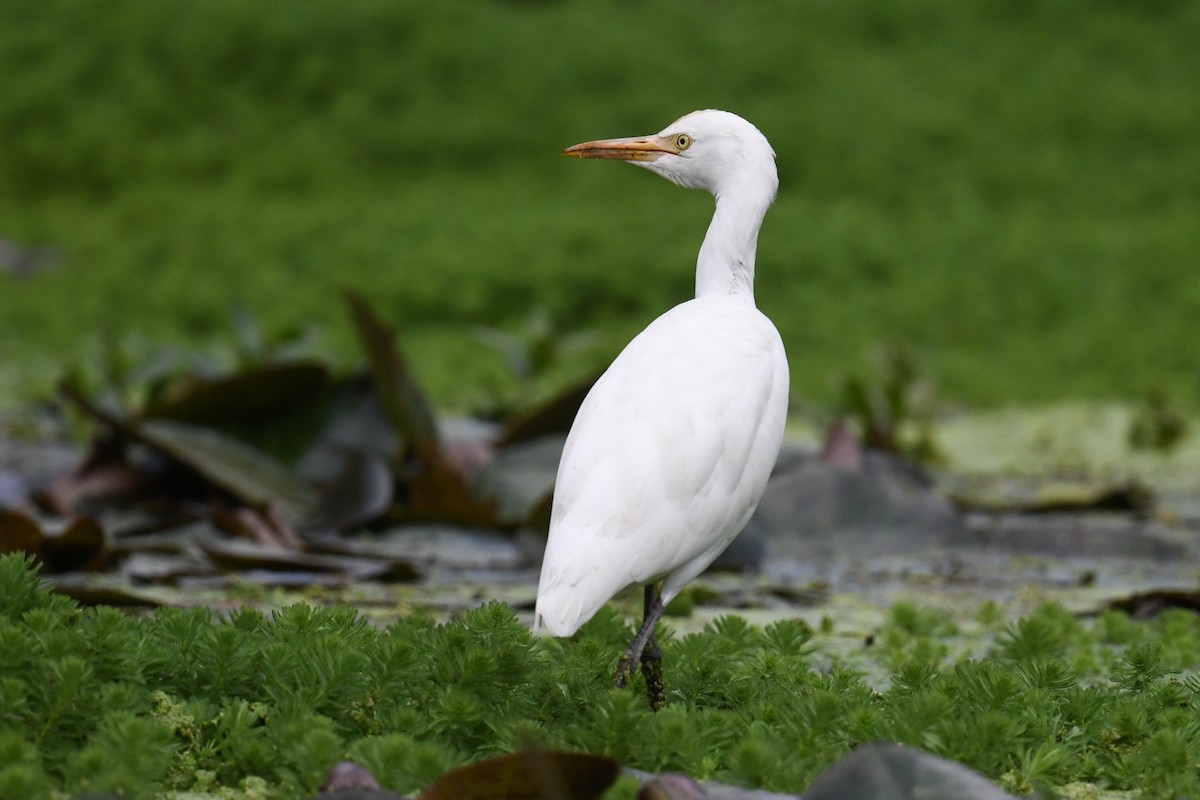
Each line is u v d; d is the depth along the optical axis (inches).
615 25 1568.7
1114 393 935.0
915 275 1151.6
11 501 477.4
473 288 1093.8
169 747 179.9
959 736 192.2
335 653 202.2
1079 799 187.0
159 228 1226.0
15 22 1498.5
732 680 224.5
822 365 975.0
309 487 454.6
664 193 1343.5
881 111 1424.7
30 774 161.2
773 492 441.7
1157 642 263.1
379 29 1504.7
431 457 445.4
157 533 420.8
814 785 165.0
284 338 592.1
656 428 207.9
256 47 1473.9
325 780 171.5
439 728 192.9
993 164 1371.8
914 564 425.1
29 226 1253.7
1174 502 573.9
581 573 196.1
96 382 708.0
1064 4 1642.5
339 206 1264.8
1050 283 1135.6
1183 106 1459.2
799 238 1184.8
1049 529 451.2
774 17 1620.3
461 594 344.8
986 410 882.8
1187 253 1187.9
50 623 196.1
